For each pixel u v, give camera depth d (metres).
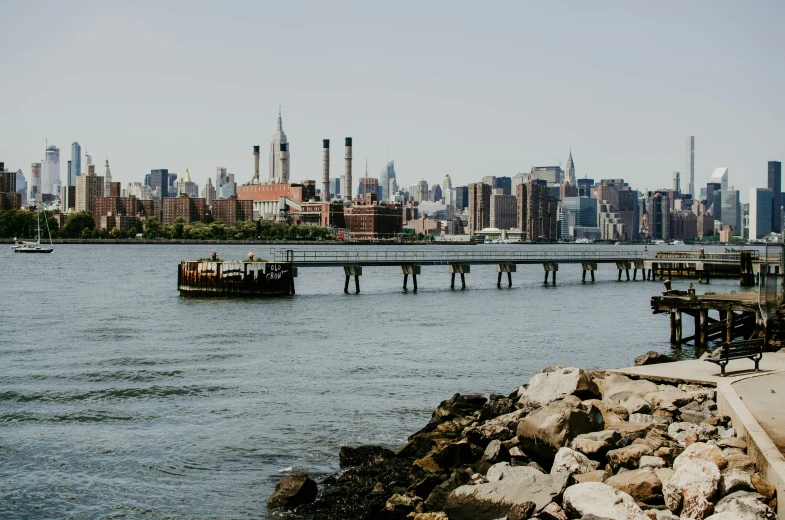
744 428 20.64
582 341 57.16
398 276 153.38
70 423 32.12
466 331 62.19
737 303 50.00
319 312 74.81
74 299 87.00
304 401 36.03
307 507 22.97
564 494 18.19
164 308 76.94
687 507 17.20
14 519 22.58
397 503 21.25
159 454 28.12
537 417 23.31
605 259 130.50
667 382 29.84
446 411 30.59
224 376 41.81
